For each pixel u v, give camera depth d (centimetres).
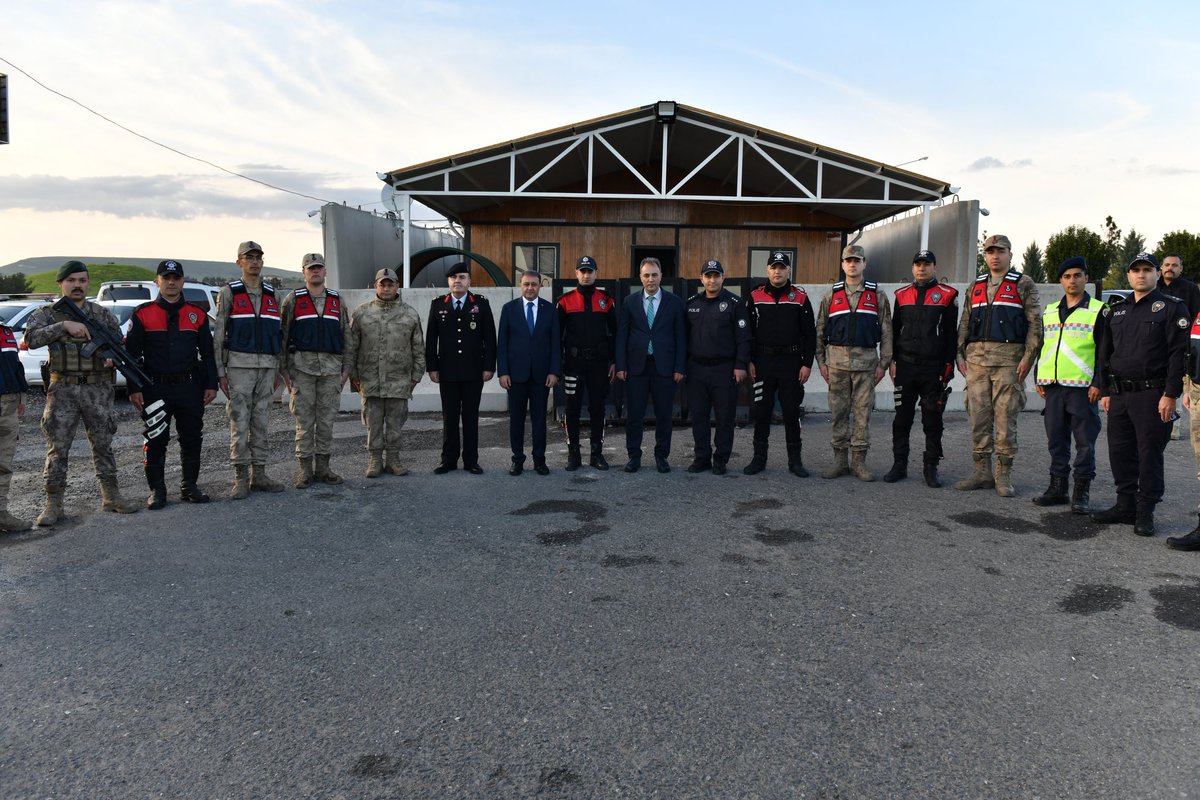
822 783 244
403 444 855
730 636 352
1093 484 644
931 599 393
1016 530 513
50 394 543
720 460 688
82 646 347
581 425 955
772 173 1582
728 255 1659
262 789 244
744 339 673
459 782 246
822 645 342
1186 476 661
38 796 241
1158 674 313
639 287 973
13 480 704
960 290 1099
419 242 2053
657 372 688
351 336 672
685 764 254
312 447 652
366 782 247
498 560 459
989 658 328
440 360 687
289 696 302
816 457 766
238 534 514
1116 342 509
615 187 1720
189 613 383
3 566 453
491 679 314
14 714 290
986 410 614
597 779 247
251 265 612
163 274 577
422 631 361
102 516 562
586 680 312
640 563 451
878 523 530
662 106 1324
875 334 655
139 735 275
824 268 1661
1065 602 388
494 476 687
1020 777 246
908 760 256
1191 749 261
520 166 1521
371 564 453
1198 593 398
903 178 1391
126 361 559
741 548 477
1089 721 279
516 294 1084
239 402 607
